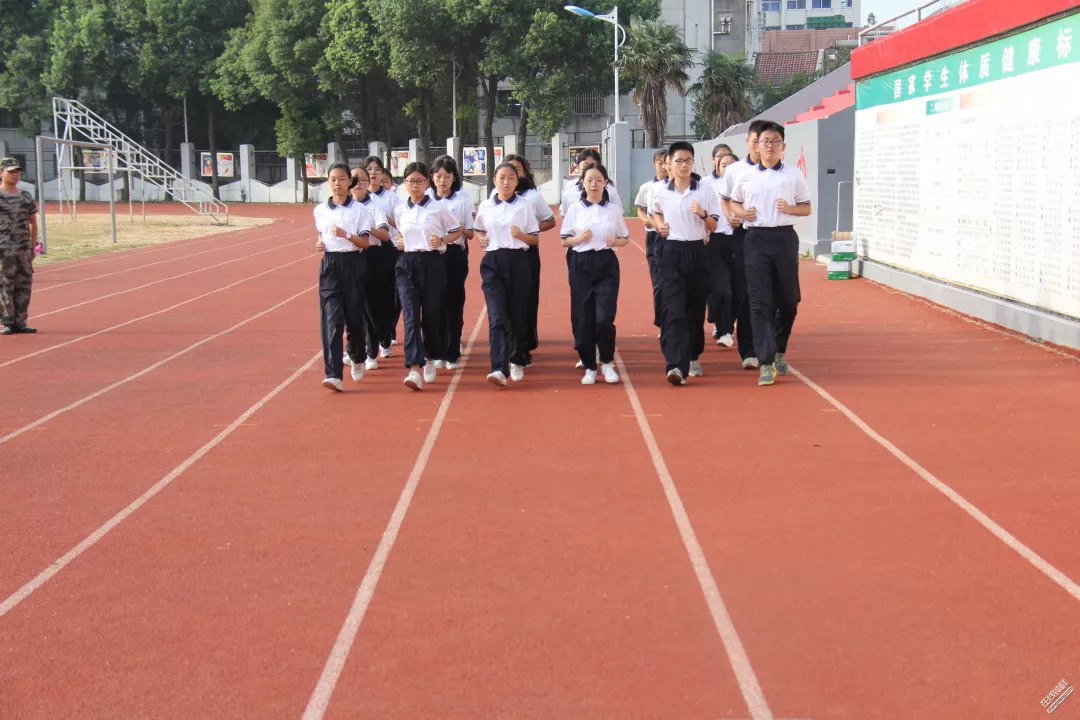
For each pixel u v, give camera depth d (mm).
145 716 3883
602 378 9750
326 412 8570
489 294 9297
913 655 4223
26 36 62406
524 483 6543
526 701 3924
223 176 66000
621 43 45750
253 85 60500
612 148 41219
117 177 65500
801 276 17125
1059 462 6723
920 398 8578
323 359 10398
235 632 4555
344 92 59906
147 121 69062
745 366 10000
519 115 63625
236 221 41969
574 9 41844
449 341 10352
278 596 4922
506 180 9195
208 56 62906
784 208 8977
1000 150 11688
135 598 4938
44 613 4797
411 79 53812
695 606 4715
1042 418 7812
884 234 15633
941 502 6016
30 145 66812
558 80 49219
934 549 5316
